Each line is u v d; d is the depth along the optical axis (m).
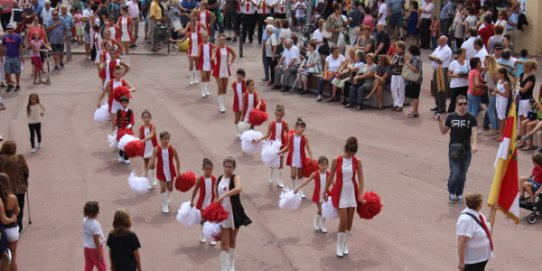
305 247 12.62
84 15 32.22
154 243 12.96
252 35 33.72
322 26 25.84
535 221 13.38
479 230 9.91
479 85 18.75
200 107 23.20
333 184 12.29
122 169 17.33
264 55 25.91
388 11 30.61
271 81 25.83
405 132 19.48
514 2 27.06
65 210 14.66
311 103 23.33
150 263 12.13
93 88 26.17
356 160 11.99
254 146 16.45
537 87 22.95
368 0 31.98
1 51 25.72
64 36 30.42
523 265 11.65
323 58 25.20
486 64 18.73
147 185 14.99
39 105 18.81
